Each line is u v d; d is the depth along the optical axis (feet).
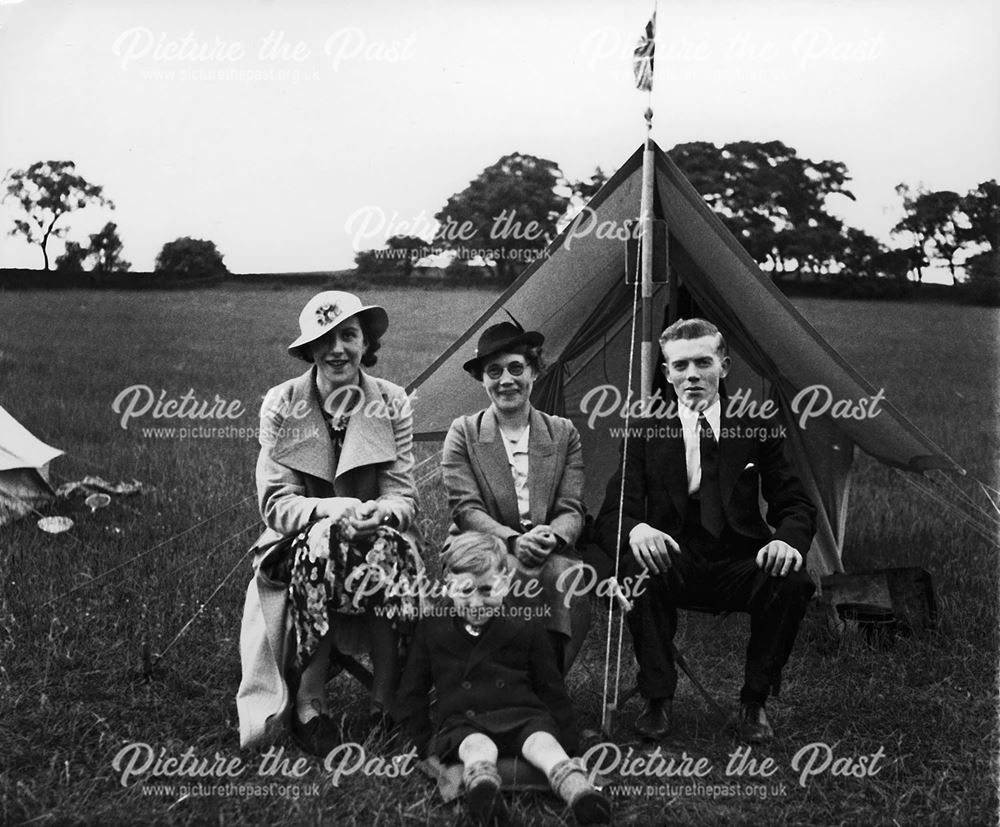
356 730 11.45
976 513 20.75
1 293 32.09
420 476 21.68
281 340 31.14
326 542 10.90
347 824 9.64
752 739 11.61
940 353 33.35
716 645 15.02
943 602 15.71
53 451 20.44
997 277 38.29
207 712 12.21
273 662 11.21
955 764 11.19
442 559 11.20
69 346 29.04
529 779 9.87
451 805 9.84
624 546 11.98
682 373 12.70
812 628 15.23
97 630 14.47
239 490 20.97
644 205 13.84
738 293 14.90
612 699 12.80
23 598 15.40
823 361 14.92
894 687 13.24
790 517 12.10
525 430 12.64
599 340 16.70
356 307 12.01
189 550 17.63
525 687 10.31
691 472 12.55
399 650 11.21
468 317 33.94
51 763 10.67
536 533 11.48
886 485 23.02
